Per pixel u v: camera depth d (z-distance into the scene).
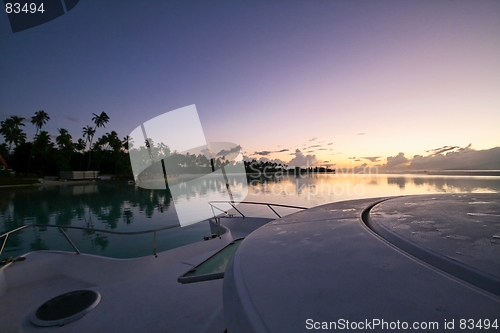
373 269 0.72
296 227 1.32
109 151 65.31
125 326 2.14
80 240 10.08
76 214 17.30
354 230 1.15
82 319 2.23
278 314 0.54
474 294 0.55
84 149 67.81
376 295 0.58
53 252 3.77
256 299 0.61
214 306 2.40
